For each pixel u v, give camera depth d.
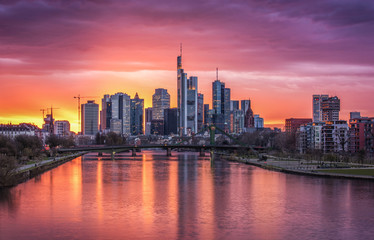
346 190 189.00
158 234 122.25
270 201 169.12
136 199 174.25
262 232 124.50
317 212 149.12
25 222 134.88
